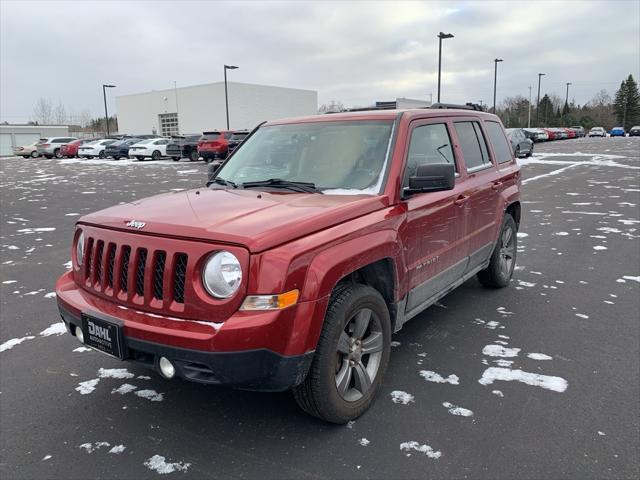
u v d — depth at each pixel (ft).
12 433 10.30
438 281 13.44
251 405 11.23
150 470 9.10
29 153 155.53
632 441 9.65
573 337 14.53
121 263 9.64
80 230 11.06
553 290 18.76
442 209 12.96
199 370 8.66
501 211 17.19
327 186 11.90
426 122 13.46
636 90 344.49
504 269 18.79
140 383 12.34
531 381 12.01
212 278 8.63
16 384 12.36
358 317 10.29
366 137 12.54
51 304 18.20
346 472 8.92
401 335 14.80
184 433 10.21
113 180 66.80
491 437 9.84
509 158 18.97
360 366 10.52
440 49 96.32
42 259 24.81
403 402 11.16
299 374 8.95
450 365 12.89
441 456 9.30
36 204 44.62
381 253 10.46
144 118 239.91
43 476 8.98
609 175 61.41
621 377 12.16
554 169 70.64
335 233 9.55
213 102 209.36
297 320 8.71
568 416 10.52
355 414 10.37
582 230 29.81
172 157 111.75
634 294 18.20
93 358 13.80
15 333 15.56
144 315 9.21
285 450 9.57
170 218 9.59
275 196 11.14
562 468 8.91
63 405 11.36
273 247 8.62
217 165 15.30
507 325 15.46
